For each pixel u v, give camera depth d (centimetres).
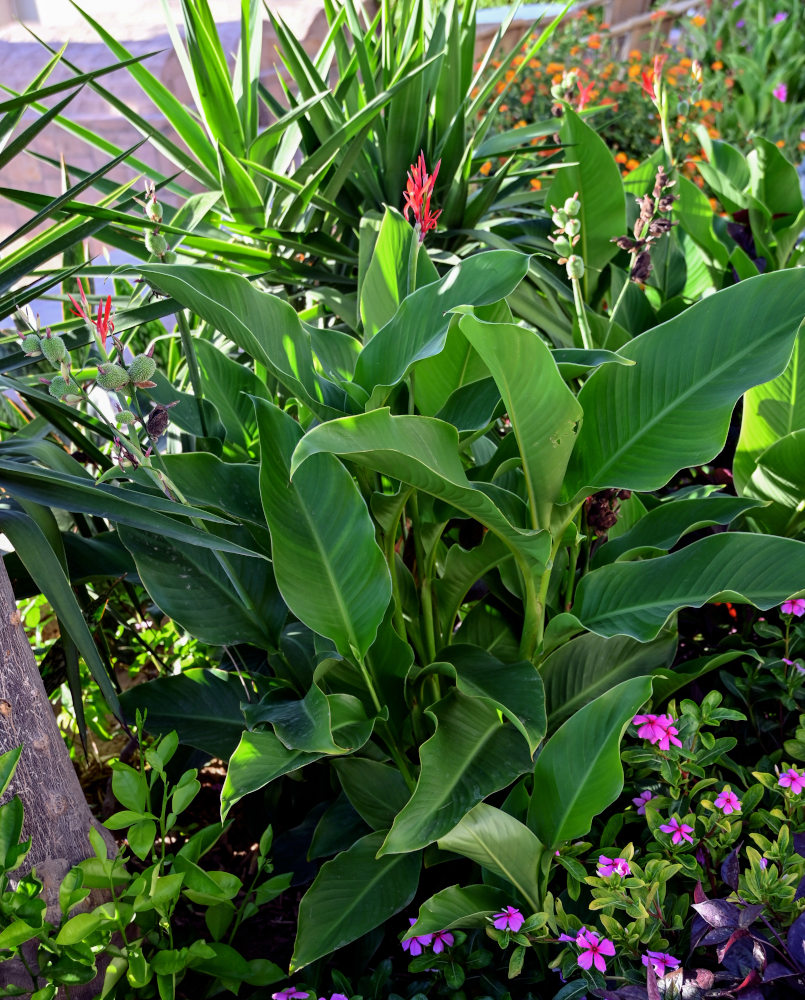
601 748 162
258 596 193
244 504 191
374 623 165
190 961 166
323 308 332
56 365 146
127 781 164
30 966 162
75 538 205
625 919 176
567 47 748
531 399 156
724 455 282
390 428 140
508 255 164
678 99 645
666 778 168
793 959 145
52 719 163
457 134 313
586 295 315
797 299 161
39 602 278
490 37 700
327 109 313
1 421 272
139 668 274
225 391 224
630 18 877
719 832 174
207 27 277
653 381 172
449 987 166
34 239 228
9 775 144
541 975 170
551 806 169
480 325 143
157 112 581
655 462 171
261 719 168
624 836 204
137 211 304
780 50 738
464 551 189
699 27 798
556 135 473
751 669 206
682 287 339
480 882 192
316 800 226
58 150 595
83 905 169
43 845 160
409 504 187
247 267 304
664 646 205
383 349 178
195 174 327
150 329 344
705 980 140
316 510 167
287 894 215
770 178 334
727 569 184
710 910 145
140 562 188
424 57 320
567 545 206
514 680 179
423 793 162
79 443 208
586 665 204
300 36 608
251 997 180
